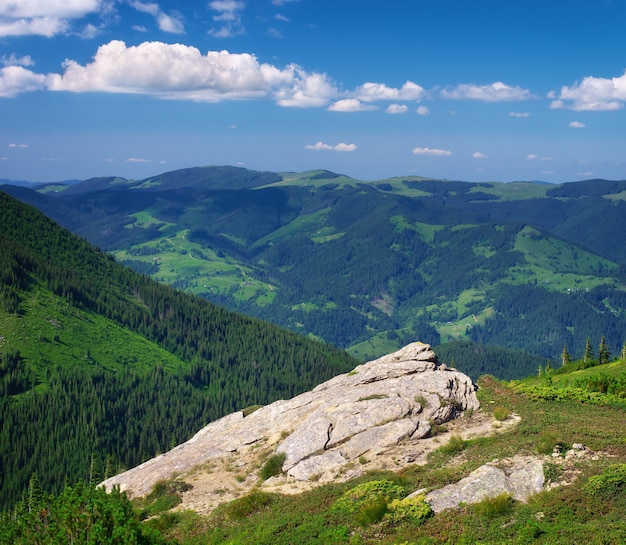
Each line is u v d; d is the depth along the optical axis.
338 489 38.31
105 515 33.28
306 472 41.97
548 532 28.75
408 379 50.44
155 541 32.81
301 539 33.09
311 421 46.88
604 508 30.45
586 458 35.75
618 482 31.78
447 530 30.97
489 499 32.16
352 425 45.12
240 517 37.97
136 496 45.12
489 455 38.38
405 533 31.47
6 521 36.66
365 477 39.19
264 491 40.81
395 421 45.03
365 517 33.25
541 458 36.41
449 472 36.84
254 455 47.28
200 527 37.59
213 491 42.91
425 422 44.81
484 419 46.69
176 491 43.78
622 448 36.75
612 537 27.09
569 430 40.75
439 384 49.28
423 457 41.22
